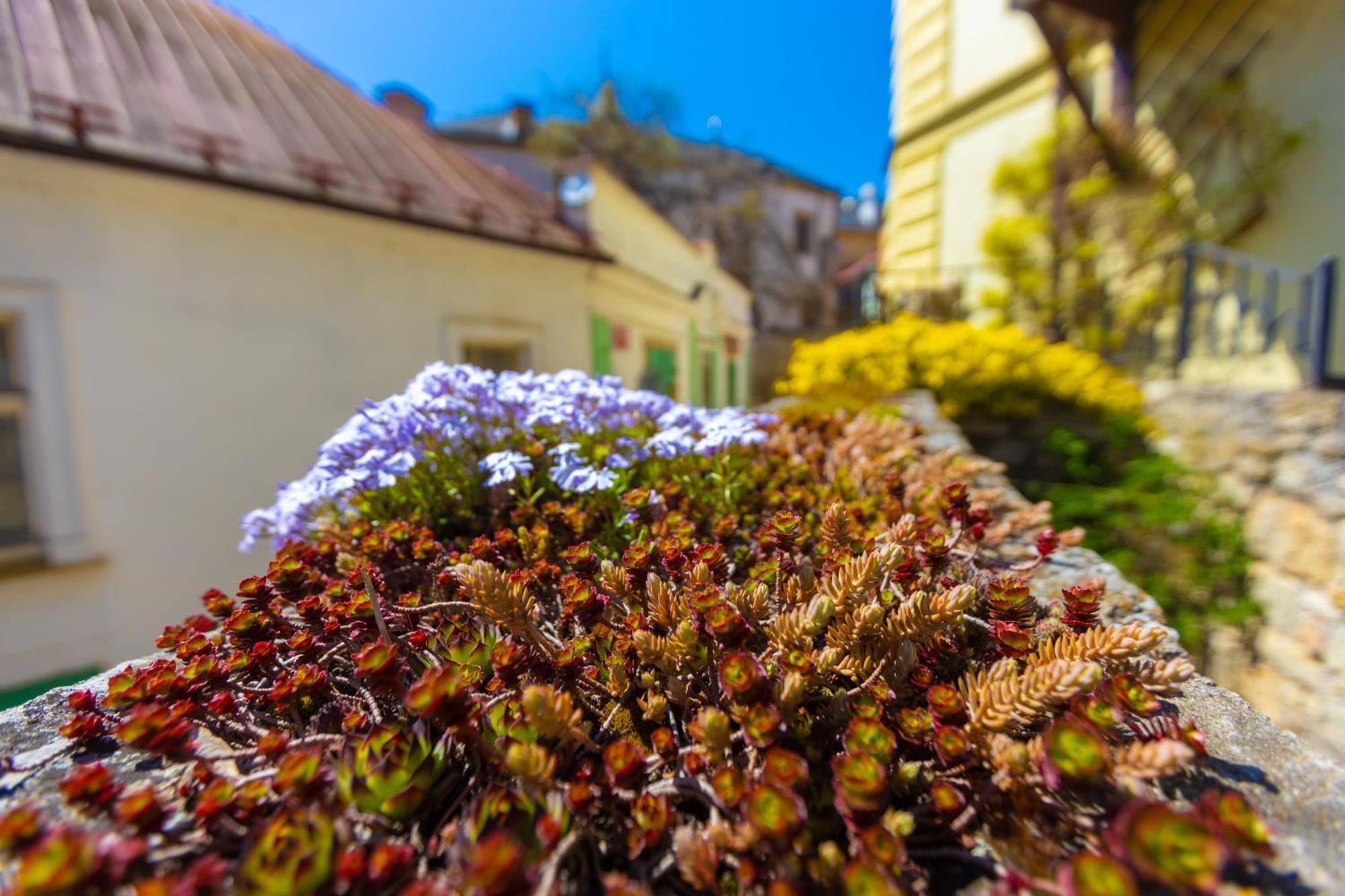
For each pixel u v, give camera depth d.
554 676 1.00
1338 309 4.22
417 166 5.35
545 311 5.90
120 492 3.49
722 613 0.88
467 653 1.04
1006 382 4.39
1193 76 5.14
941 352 4.58
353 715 0.93
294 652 1.08
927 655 1.04
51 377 3.26
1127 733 0.89
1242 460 3.50
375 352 4.55
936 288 7.73
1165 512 3.55
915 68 8.70
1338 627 2.63
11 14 3.16
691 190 19.92
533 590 1.31
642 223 8.31
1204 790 0.83
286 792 0.77
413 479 1.68
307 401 4.21
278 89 4.69
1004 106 7.28
